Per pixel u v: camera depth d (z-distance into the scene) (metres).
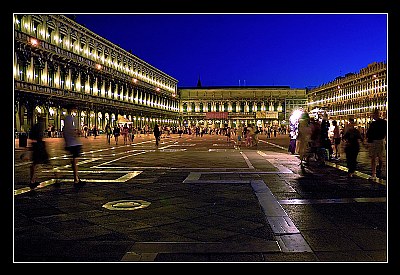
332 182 10.59
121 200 8.10
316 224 6.12
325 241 5.24
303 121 14.61
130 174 12.48
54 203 7.79
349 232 5.67
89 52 62.81
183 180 11.04
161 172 13.03
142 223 6.23
